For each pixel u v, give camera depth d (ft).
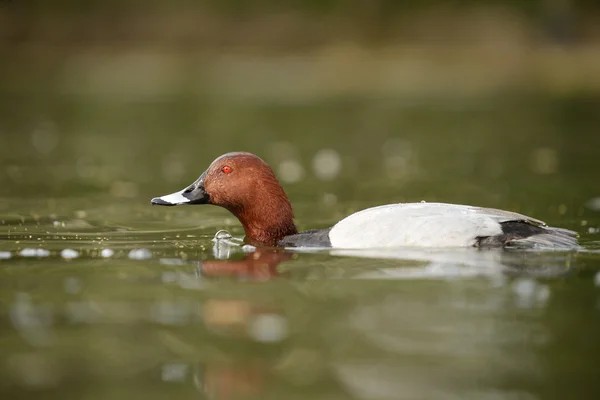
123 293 28.99
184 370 22.57
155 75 127.75
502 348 23.61
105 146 81.00
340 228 35.86
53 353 23.67
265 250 35.96
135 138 86.58
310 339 24.36
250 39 135.33
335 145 81.61
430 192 55.57
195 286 29.81
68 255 35.22
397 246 33.78
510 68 128.06
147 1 137.69
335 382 21.70
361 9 137.80
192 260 34.14
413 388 21.26
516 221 34.22
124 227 42.98
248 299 28.12
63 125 95.96
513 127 91.20
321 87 122.62
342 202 52.21
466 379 21.76
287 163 70.64
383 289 28.99
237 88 122.01
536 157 71.26
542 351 23.36
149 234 40.83
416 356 23.09
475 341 24.09
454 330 24.85
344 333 24.77
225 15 136.98
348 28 137.49
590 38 136.15
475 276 30.27
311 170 66.85
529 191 54.90
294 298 28.17
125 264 33.40
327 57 133.28
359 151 77.66
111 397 21.03
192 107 108.06
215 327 25.46
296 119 99.66
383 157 73.77
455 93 117.39
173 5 137.49
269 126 94.73
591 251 33.53
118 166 68.69
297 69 129.29
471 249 33.32
